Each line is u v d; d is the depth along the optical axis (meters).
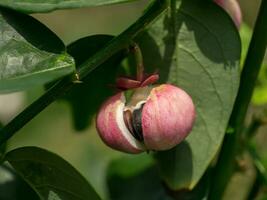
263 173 0.21
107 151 0.34
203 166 0.19
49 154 0.18
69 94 0.21
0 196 0.21
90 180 0.29
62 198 0.18
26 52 0.17
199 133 0.19
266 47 0.19
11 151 0.18
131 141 0.18
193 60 0.19
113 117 0.18
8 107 0.33
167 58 0.19
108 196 0.25
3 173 0.21
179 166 0.19
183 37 0.19
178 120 0.18
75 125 0.22
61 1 0.16
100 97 0.21
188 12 0.19
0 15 0.17
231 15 0.20
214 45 0.19
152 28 0.19
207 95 0.19
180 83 0.19
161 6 0.17
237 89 0.19
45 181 0.18
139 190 0.24
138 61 0.18
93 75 0.20
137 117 0.18
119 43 0.17
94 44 0.18
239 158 0.21
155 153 0.20
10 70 0.17
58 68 0.17
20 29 0.17
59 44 0.17
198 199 0.21
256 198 0.23
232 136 0.20
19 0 0.17
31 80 0.16
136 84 0.18
